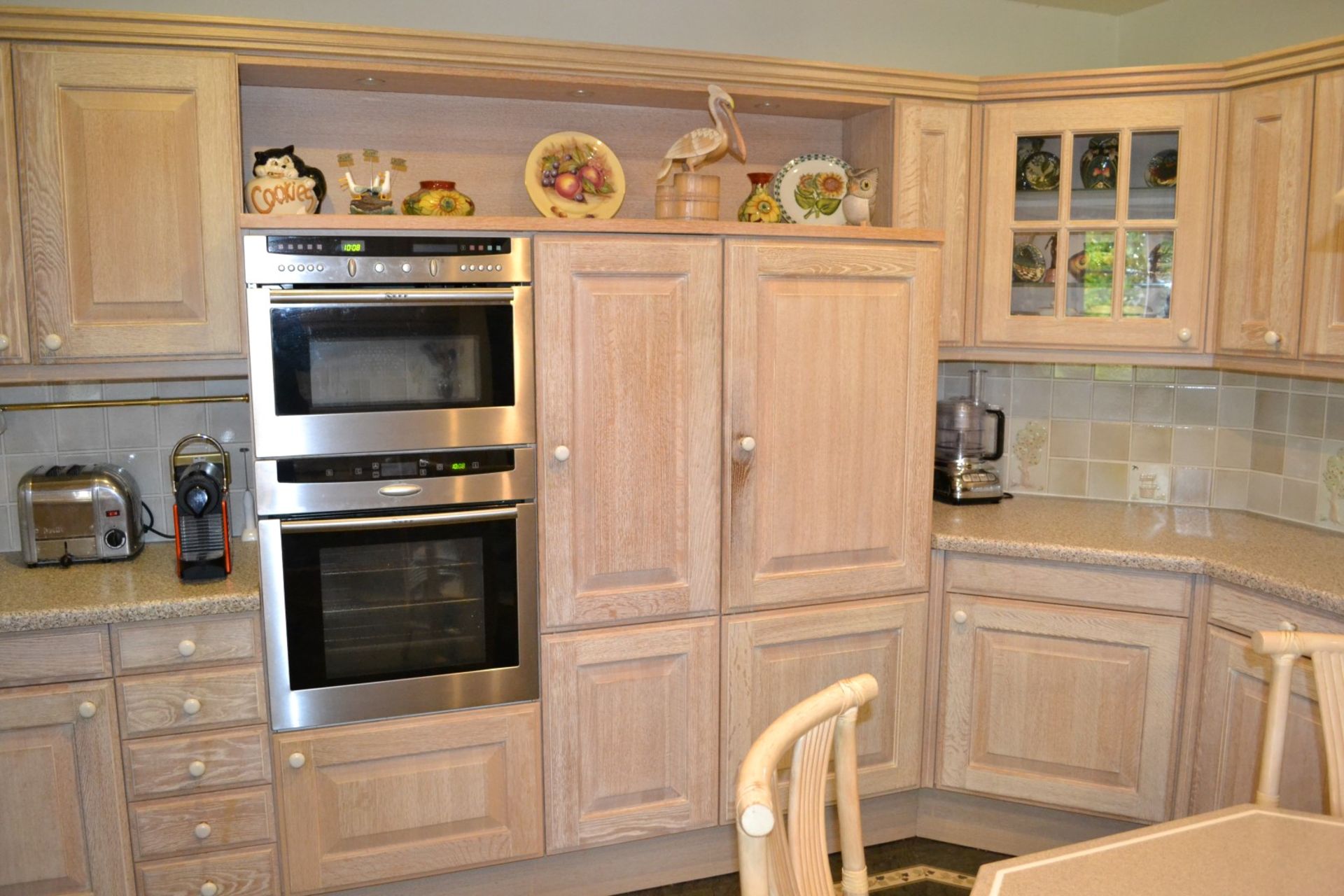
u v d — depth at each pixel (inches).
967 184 112.6
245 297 89.1
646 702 100.6
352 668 92.0
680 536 99.1
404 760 94.6
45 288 87.1
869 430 104.1
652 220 102.2
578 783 99.4
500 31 110.0
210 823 90.0
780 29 120.9
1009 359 115.3
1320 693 62.3
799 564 104.2
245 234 84.8
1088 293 111.9
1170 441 123.7
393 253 87.8
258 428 86.8
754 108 112.9
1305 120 95.8
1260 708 92.7
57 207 86.6
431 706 94.4
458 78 98.0
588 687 98.4
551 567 95.4
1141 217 109.7
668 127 114.5
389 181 97.2
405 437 90.1
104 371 91.0
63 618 83.7
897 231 102.1
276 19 88.8
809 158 114.2
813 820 52.0
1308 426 112.4
